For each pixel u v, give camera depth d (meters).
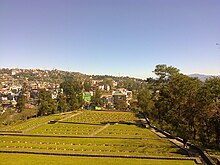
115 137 79.75
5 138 78.56
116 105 196.62
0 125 107.00
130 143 72.62
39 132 89.69
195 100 72.00
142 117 138.12
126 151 63.16
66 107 162.12
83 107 193.25
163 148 66.75
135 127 103.50
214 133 67.81
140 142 73.94
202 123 71.50
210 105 67.06
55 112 152.12
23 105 153.62
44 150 62.53
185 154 61.00
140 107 155.00
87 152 60.69
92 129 96.75
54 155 58.94
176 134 78.75
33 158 56.75
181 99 76.81
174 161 55.00
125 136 82.19
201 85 76.06
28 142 73.25
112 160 55.56
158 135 85.50
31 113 143.75
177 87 79.06
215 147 67.88
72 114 147.12
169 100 87.50
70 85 185.75
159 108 100.00
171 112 81.44
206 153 59.56
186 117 73.31
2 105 197.75
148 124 111.50
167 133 87.12
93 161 54.84
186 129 71.25
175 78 85.38
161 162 54.28
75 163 53.59
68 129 96.56
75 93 175.12
